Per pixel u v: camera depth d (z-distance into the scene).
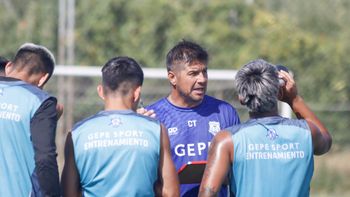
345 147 50.19
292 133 17.23
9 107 17.88
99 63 66.12
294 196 17.06
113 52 66.62
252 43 65.00
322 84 58.81
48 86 41.22
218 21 67.88
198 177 19.38
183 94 19.86
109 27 66.69
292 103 18.45
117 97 17.44
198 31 66.00
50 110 17.88
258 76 17.22
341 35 68.19
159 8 66.69
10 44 67.81
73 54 65.88
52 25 69.19
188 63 19.58
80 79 43.50
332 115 51.16
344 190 45.28
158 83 47.50
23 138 17.77
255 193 16.92
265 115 17.42
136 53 65.38
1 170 17.70
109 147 16.97
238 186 17.06
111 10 67.12
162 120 20.03
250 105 17.31
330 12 80.88
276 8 87.44
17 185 17.69
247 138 17.03
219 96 42.12
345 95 58.72
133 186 16.95
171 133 19.91
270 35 63.94
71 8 66.81
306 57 61.09
